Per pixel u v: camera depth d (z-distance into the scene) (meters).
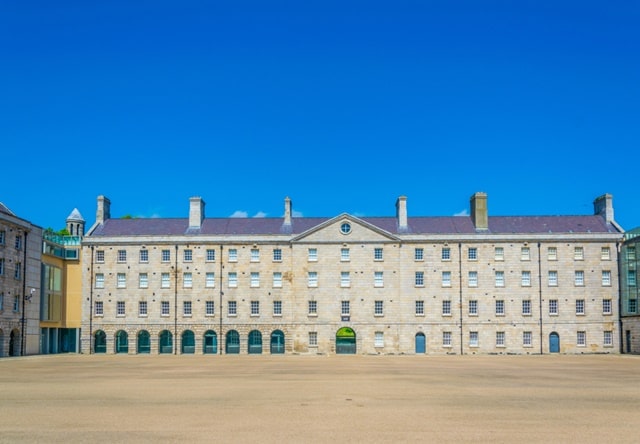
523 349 88.56
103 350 89.75
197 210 93.81
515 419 21.41
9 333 76.75
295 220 95.06
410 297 89.56
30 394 29.27
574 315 88.88
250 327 89.44
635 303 85.38
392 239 90.06
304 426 19.97
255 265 90.19
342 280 89.94
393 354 87.81
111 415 22.20
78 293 91.44
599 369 49.81
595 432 19.03
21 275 79.38
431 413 22.73
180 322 89.62
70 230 99.69
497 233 90.56
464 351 88.69
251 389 31.58
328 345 89.06
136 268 90.44
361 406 24.62
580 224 93.12
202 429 19.42
